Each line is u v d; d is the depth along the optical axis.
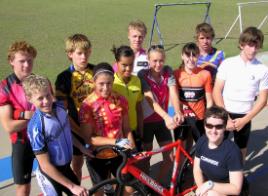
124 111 3.46
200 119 4.20
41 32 15.05
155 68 3.89
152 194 3.60
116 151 3.20
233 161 3.10
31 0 23.84
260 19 18.92
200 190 3.16
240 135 4.26
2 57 10.84
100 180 3.36
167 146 3.63
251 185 4.36
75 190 2.90
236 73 4.00
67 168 3.11
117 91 3.68
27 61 3.09
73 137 3.35
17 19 17.73
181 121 3.80
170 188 3.64
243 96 4.05
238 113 4.11
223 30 16.52
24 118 3.07
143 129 4.10
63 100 3.48
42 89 2.77
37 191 4.25
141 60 4.35
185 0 24.03
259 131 5.87
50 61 10.76
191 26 17.11
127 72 3.64
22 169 3.23
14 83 3.09
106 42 13.63
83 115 3.32
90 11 20.48
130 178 3.17
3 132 5.77
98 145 3.31
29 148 3.21
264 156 5.06
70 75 3.53
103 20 18.00
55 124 2.89
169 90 4.07
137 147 3.87
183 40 14.41
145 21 18.06
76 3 23.33
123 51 3.59
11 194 4.22
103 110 3.31
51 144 2.90
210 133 3.12
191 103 4.16
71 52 3.54
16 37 13.99
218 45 13.48
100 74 3.21
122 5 22.72
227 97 4.14
